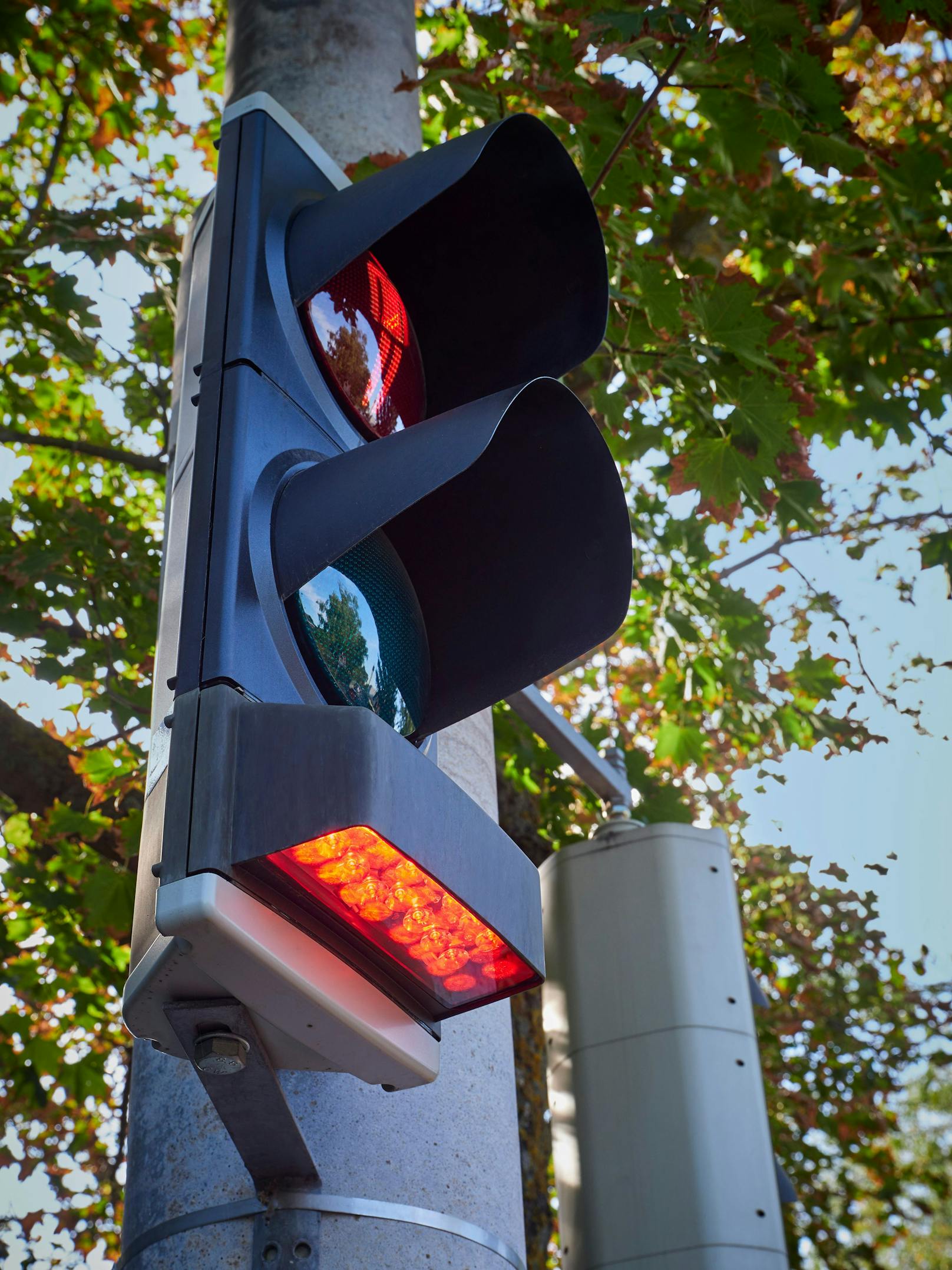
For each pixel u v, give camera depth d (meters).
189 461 1.69
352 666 1.53
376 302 1.92
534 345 2.08
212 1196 1.66
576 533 1.79
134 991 1.28
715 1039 2.76
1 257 6.33
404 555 1.87
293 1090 1.74
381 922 1.29
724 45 4.15
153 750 1.44
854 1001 8.30
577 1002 2.87
